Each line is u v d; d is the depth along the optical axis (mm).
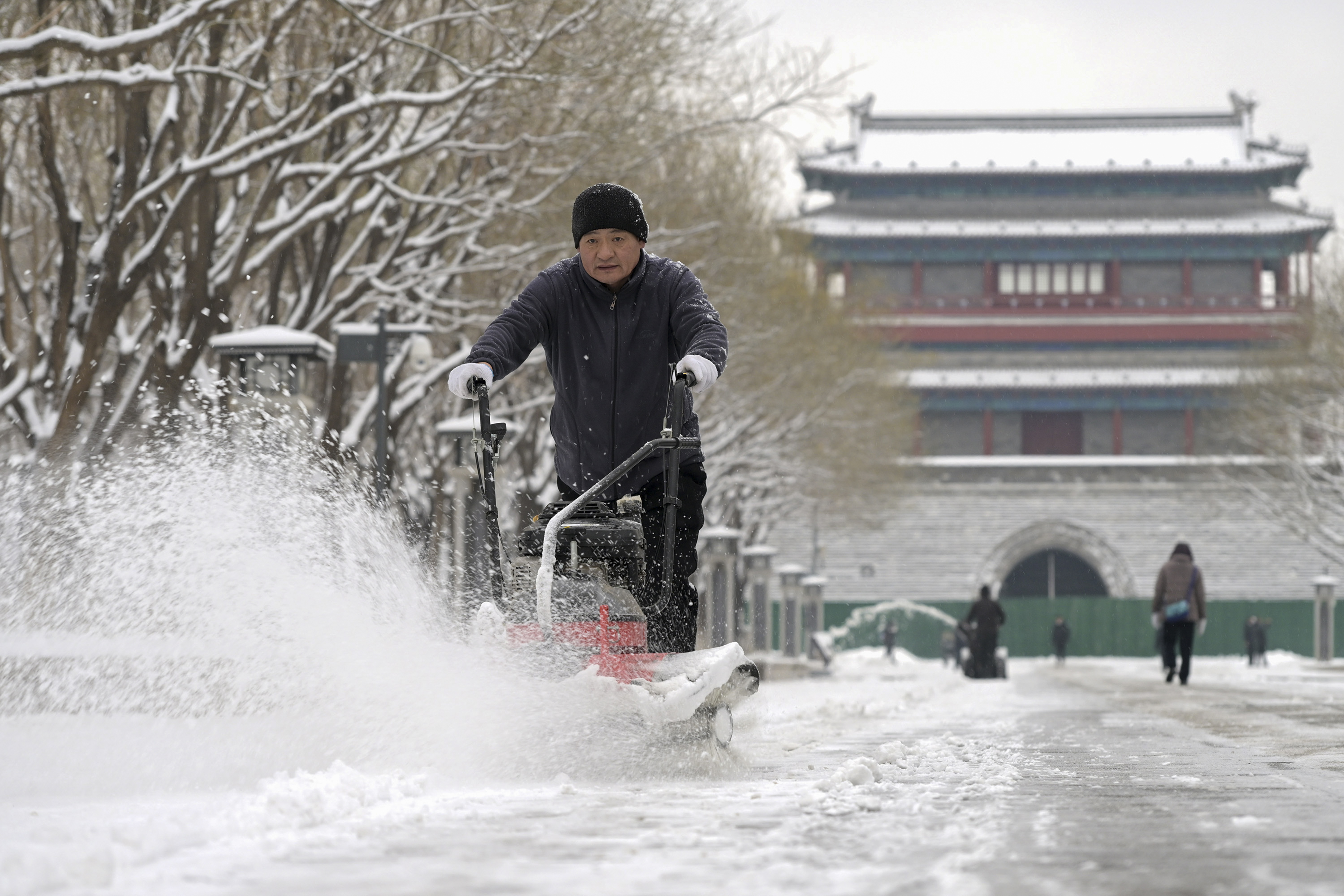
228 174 55562
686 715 19203
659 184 83875
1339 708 43906
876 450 170625
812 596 154125
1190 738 29406
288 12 55469
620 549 20469
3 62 43594
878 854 12242
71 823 13938
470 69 59750
